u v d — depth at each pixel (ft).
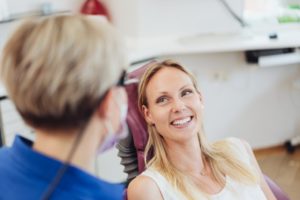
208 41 8.79
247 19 9.81
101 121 2.26
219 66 9.38
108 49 2.14
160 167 4.49
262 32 9.50
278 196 5.25
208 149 4.77
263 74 9.66
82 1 9.14
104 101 2.19
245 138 10.31
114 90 2.23
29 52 2.06
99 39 2.12
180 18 9.04
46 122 2.14
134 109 4.96
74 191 2.18
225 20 9.29
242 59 9.38
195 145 4.58
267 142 10.39
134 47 8.50
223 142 4.97
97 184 2.27
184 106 4.36
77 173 2.20
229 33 9.29
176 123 4.37
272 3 10.26
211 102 9.73
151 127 4.58
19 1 8.50
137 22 8.81
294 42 8.71
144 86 4.58
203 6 9.04
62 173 2.16
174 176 4.42
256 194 4.65
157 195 4.28
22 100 2.09
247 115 10.06
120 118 2.36
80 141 2.21
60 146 2.22
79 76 2.05
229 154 4.83
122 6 8.80
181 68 4.56
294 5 10.39
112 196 2.34
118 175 8.04
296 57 9.00
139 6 8.66
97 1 8.95
